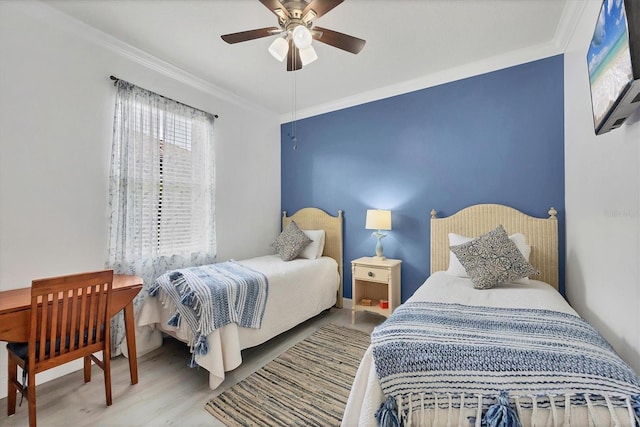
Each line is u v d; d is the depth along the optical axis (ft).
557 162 8.46
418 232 10.82
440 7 6.70
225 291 7.10
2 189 6.34
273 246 12.45
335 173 12.88
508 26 7.47
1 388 6.18
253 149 13.08
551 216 8.43
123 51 8.37
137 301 8.60
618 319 4.79
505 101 9.18
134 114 8.57
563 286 8.35
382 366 3.92
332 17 7.04
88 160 7.70
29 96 6.71
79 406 5.95
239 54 8.82
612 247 4.99
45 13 6.86
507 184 9.20
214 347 6.48
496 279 7.14
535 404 3.26
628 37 3.19
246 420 5.53
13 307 5.09
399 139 11.19
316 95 12.07
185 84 10.23
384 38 7.95
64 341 5.38
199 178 10.64
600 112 4.47
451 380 3.63
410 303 5.88
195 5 6.70
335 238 12.60
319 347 8.61
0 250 6.30
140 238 8.64
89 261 7.69
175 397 6.25
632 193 4.23
